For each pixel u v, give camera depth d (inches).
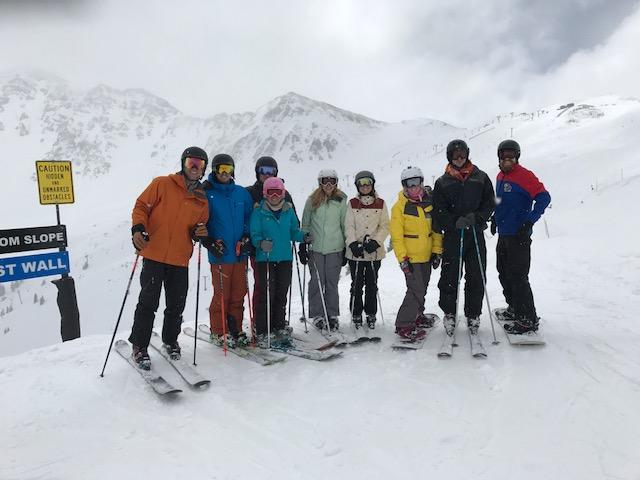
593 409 139.9
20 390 166.7
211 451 126.3
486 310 254.5
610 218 816.9
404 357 190.9
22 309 5895.7
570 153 3282.5
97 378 173.3
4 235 267.1
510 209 198.4
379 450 124.6
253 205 211.6
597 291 279.3
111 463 121.6
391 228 206.7
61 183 285.6
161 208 175.8
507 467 115.0
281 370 181.5
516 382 160.6
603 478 109.1
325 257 230.2
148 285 175.9
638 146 2876.5
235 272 205.9
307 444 128.6
